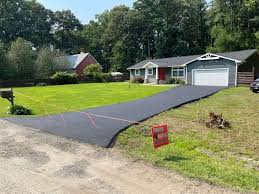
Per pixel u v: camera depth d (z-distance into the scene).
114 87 31.25
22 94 24.95
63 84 41.81
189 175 6.31
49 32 70.81
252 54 29.92
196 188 5.71
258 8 51.16
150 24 63.75
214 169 6.74
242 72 28.69
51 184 6.04
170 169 6.69
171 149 8.34
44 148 8.45
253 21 51.94
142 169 6.73
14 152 8.11
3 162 7.34
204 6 64.81
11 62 43.25
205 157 7.89
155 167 6.83
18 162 7.34
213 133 10.55
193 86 26.48
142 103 16.48
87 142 8.89
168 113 13.76
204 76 31.78
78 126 10.70
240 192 5.52
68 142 8.95
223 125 11.35
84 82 45.03
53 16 71.88
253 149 8.93
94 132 9.84
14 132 10.20
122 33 63.81
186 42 63.69
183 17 64.44
